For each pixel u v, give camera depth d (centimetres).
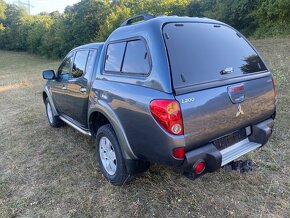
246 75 294
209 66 270
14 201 323
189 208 287
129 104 275
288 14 1656
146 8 2681
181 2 2512
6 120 665
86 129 413
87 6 3188
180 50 261
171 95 239
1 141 518
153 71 255
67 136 513
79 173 375
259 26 1858
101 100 324
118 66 312
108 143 334
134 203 302
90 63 375
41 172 387
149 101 252
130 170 302
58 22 3619
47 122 614
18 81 1509
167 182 331
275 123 468
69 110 457
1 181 369
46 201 320
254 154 375
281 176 328
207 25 306
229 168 305
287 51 1089
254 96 296
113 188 330
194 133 247
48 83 537
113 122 301
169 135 240
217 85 262
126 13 2752
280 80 707
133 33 291
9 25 5384
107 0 3212
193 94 246
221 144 280
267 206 282
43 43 3766
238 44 316
